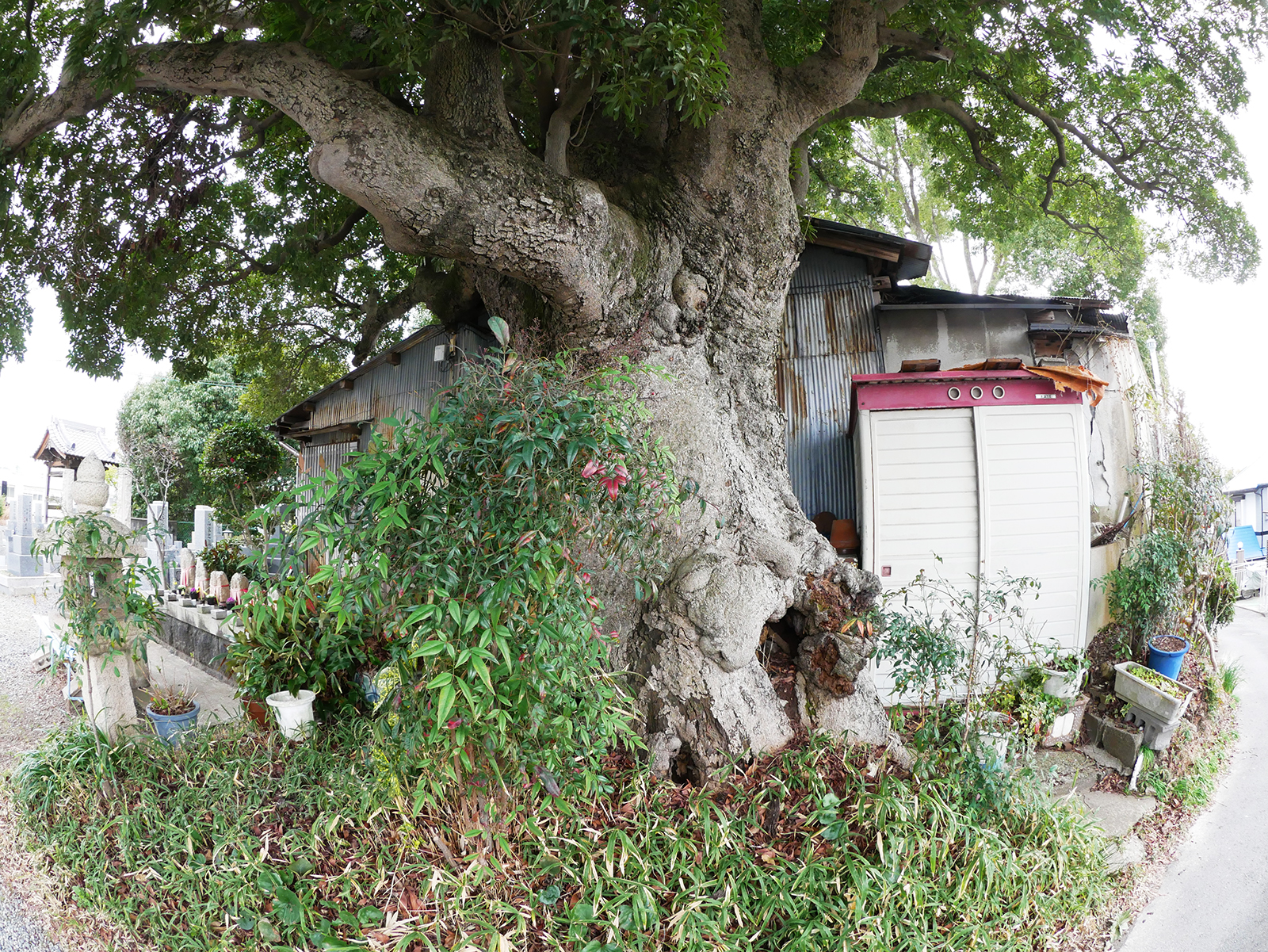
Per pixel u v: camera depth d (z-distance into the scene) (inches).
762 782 178.9
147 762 197.5
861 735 205.6
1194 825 212.8
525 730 140.3
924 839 157.3
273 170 374.0
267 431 598.2
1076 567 264.8
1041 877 164.7
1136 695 236.7
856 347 341.1
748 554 209.0
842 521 296.5
